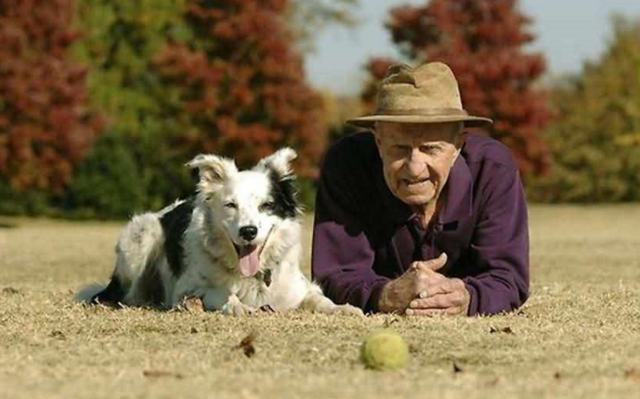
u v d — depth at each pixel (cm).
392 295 947
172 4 5653
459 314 947
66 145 4197
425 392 617
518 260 995
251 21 4653
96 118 4400
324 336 823
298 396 608
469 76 4622
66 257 2077
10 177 4188
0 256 2094
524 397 604
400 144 933
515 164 1020
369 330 848
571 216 4594
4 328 884
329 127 5331
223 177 1016
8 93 4062
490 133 4706
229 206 995
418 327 861
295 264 1023
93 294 1145
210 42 4750
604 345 791
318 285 1012
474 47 4775
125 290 1128
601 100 5978
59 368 698
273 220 1000
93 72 5500
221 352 759
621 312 1015
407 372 686
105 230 3531
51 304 1091
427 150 935
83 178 4641
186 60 4653
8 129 4100
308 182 4709
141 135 5075
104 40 5594
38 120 4147
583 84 6081
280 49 4688
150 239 1093
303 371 691
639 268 1803
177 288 1033
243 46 4706
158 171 4853
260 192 1001
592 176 5894
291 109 4694
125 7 5594
